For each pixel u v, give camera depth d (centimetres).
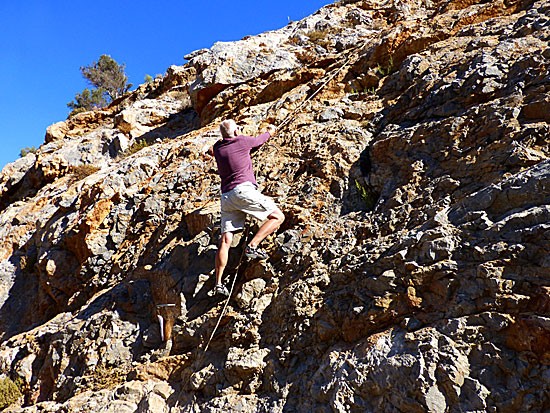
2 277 984
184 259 588
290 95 831
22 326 875
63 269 837
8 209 1291
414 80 630
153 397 482
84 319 643
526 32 554
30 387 646
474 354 315
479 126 470
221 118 1001
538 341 294
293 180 612
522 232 336
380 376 341
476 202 390
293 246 511
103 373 560
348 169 570
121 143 1305
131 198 803
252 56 1088
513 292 320
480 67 524
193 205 685
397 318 371
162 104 1415
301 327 425
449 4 776
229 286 530
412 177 492
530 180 363
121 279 699
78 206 896
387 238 438
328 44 1062
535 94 450
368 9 1124
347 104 696
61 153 1370
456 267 355
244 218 515
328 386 366
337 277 435
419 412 313
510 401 290
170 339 541
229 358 447
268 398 407
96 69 3189
